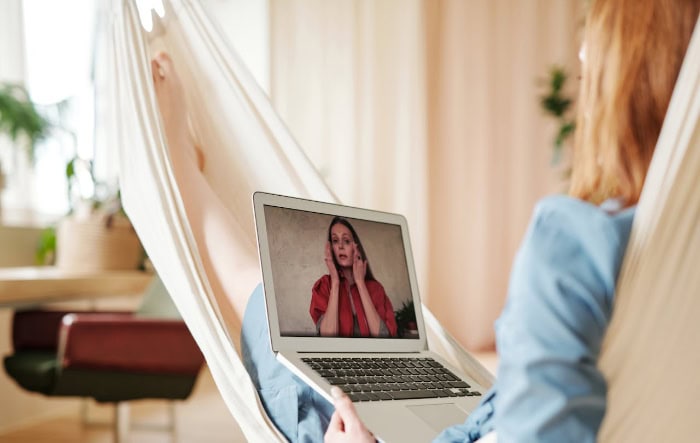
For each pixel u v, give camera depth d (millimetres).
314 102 5227
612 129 696
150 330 2312
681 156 640
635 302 642
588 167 715
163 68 1505
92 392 2281
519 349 618
